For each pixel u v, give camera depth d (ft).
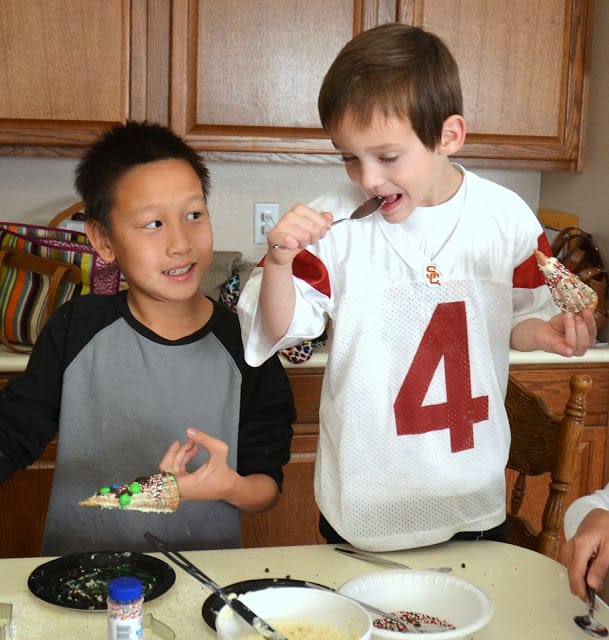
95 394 4.86
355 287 4.28
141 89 7.78
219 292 8.12
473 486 4.34
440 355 4.32
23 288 7.32
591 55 8.65
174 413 4.85
